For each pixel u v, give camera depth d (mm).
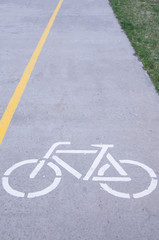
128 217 3240
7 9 12141
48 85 6012
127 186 3617
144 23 9773
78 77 6312
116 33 8852
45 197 3500
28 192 3566
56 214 3295
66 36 8711
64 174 3799
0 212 3332
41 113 5082
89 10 11430
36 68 6789
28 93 5734
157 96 5512
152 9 11516
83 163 3959
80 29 9281
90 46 7930
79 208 3354
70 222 3203
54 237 3059
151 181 3678
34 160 4035
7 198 3500
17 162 4012
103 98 5500
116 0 12867
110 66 6773
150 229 3109
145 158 4031
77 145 4293
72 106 5266
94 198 3469
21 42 8375
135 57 7211
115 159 4023
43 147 4266
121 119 4871
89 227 3146
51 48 7891
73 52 7594
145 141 4348
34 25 9844
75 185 3641
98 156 4074
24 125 4770
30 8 12164
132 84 5965
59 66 6852
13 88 5922
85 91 5754
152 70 6512
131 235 3057
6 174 3828
